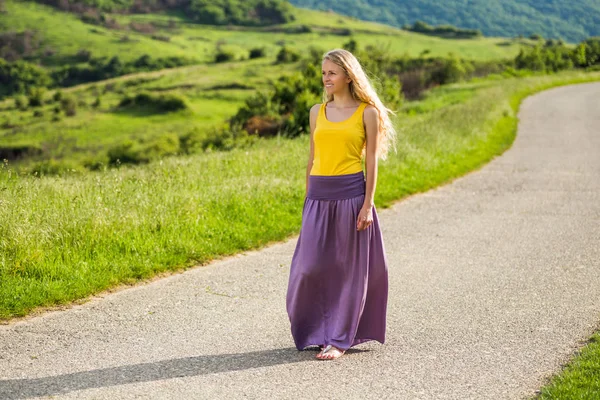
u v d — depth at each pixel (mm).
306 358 4754
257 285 6480
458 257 7738
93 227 7129
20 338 4996
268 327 5379
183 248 7297
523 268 7270
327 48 181125
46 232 6742
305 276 4824
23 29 183125
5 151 71000
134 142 61781
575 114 29484
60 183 9141
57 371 4434
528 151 18641
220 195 9273
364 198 4852
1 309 5445
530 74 58750
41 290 5816
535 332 5305
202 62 163250
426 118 21984
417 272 7090
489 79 55031
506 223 9648
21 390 4125
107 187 8727
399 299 6176
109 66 153500
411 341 5121
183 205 8406
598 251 8016
